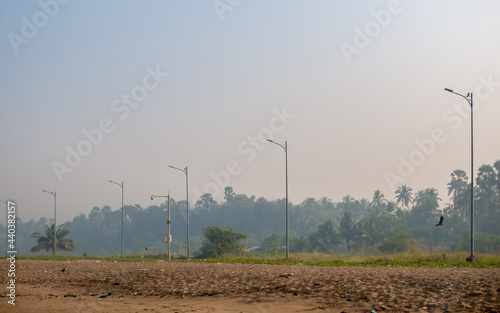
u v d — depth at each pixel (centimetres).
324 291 1842
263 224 17375
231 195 19375
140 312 1653
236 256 6247
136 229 19375
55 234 9544
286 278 2208
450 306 1475
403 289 1761
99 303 1895
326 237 9656
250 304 1736
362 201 18762
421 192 15125
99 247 19862
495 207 11681
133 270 2944
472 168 3622
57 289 2381
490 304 1448
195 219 18712
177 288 2172
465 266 3002
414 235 11650
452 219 11856
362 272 2333
